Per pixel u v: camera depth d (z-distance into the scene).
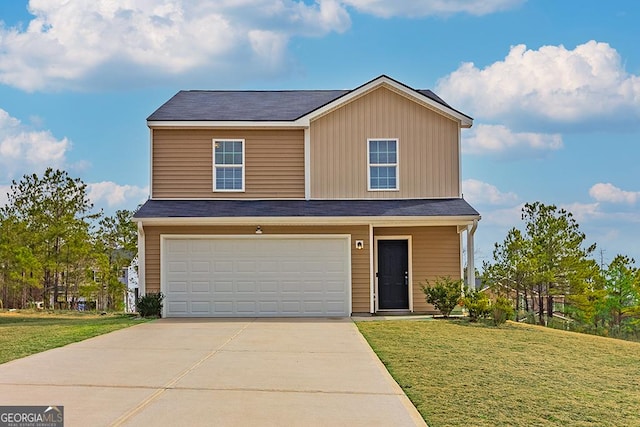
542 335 15.55
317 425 7.43
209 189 20.25
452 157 20.36
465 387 9.52
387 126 20.36
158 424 7.35
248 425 7.38
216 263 19.11
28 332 15.21
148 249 19.05
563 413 8.22
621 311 28.95
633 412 8.41
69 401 8.34
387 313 19.92
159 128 20.28
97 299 34.09
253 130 20.41
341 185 20.27
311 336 14.62
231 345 13.20
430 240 20.44
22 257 26.83
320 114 20.27
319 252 19.27
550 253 25.97
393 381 9.81
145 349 12.61
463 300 18.00
